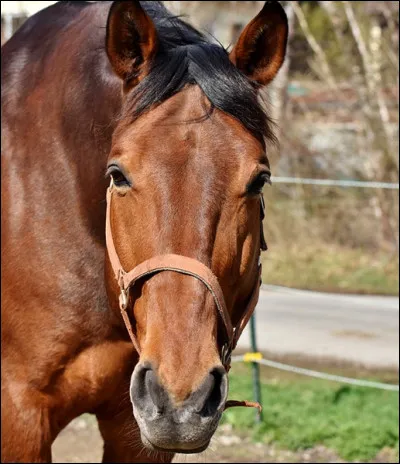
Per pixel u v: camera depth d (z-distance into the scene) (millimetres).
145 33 2260
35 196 2730
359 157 10156
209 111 2150
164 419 1900
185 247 2025
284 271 8898
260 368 5988
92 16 2824
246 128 2188
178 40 2428
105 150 2559
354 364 5984
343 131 10438
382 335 6719
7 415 2689
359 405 5180
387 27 8914
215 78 2189
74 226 2662
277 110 9711
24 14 8195
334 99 10531
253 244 2193
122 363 2711
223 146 2104
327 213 9812
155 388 1922
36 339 2680
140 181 2088
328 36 11141
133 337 2229
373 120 9375
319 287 8367
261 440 4773
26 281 2705
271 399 5262
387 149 9164
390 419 4902
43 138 2748
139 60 2312
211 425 1922
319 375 4902
